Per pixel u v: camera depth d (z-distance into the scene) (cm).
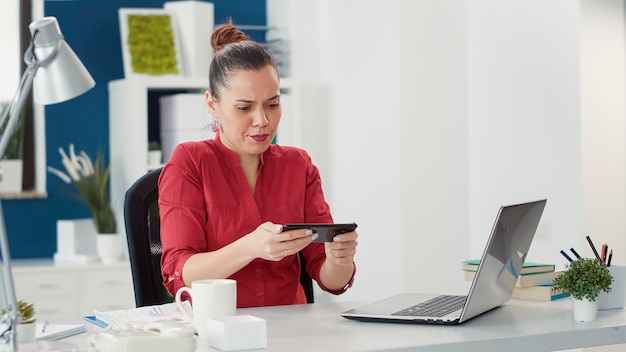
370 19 441
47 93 189
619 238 378
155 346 166
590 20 370
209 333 176
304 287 261
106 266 442
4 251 169
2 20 480
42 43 183
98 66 487
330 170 482
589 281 200
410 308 211
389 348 172
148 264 246
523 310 217
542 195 387
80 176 467
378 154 438
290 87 469
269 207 254
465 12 429
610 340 196
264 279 248
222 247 246
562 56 376
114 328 176
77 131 484
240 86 240
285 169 259
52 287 432
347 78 462
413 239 424
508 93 405
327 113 482
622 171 379
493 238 191
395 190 425
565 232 376
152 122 484
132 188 249
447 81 427
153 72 464
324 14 483
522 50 396
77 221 458
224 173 249
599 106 373
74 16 483
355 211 460
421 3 422
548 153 384
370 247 448
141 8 484
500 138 410
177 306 210
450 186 429
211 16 479
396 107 422
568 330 191
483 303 203
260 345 172
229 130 245
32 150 487
